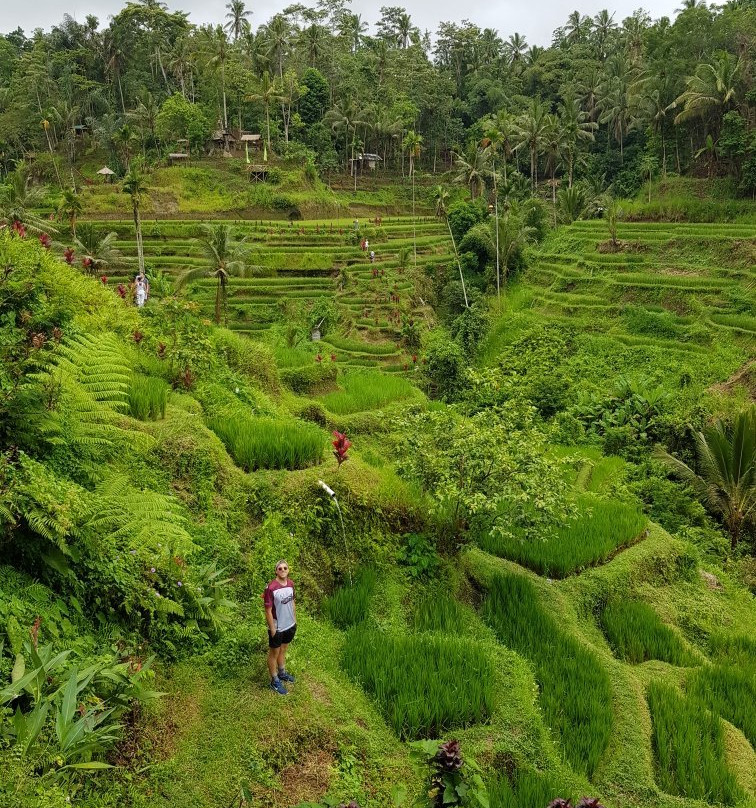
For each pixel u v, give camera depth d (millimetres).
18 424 6172
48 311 8094
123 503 6629
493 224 48750
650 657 10195
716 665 10016
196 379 12125
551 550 11789
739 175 47281
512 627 9438
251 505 9055
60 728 4246
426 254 53719
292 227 54281
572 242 48719
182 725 5625
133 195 37094
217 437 9836
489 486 10156
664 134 56500
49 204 51781
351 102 68938
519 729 7094
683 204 47656
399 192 70688
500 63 90500
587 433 25016
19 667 4461
